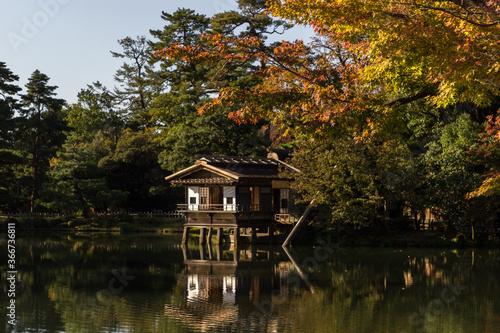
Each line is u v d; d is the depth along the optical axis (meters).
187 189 51.59
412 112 42.50
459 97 16.39
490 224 44.00
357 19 15.71
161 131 84.50
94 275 30.89
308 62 18.72
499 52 14.45
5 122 63.25
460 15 14.93
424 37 14.92
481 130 40.31
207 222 49.31
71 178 72.12
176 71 83.81
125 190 76.81
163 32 80.56
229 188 48.50
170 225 69.12
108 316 20.97
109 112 98.38
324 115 17.00
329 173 43.22
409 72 18.33
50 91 87.56
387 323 19.78
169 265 35.12
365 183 43.59
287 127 18.53
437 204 42.53
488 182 16.94
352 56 20.00
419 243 43.38
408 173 42.22
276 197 52.09
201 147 61.75
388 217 46.69
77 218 71.56
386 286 26.61
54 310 22.08
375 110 17.48
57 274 31.33
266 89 18.11
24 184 82.69
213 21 68.44
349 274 30.38
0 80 69.81
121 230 66.62
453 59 14.44
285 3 16.80
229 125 61.47
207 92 75.19
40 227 70.06
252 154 63.25
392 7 15.51
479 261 34.53
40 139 88.06
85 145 76.88
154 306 22.70
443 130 42.12
